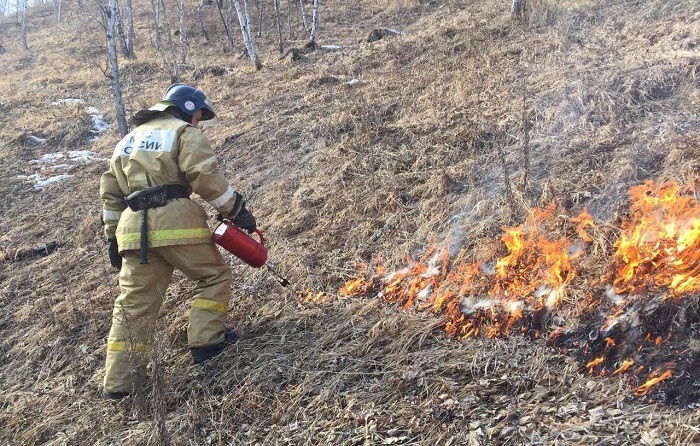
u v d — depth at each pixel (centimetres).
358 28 1706
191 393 324
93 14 2916
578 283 311
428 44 1064
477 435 239
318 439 264
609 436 220
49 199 781
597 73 588
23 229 689
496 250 361
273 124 797
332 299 384
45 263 578
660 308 265
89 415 329
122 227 334
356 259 420
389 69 972
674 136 423
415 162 521
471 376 280
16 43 2811
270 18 2162
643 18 811
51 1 3966
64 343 417
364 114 680
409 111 661
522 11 1024
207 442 284
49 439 319
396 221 447
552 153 461
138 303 337
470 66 761
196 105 362
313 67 1192
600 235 340
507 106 575
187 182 341
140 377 319
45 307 479
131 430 304
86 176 844
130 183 335
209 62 1708
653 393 239
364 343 325
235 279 438
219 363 342
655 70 547
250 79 1249
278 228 494
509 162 465
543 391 257
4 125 1203
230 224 349
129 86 1526
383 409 272
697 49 599
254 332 367
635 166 394
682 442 209
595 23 867
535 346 289
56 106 1343
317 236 466
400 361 303
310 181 565
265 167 664
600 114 504
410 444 245
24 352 423
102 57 2030
